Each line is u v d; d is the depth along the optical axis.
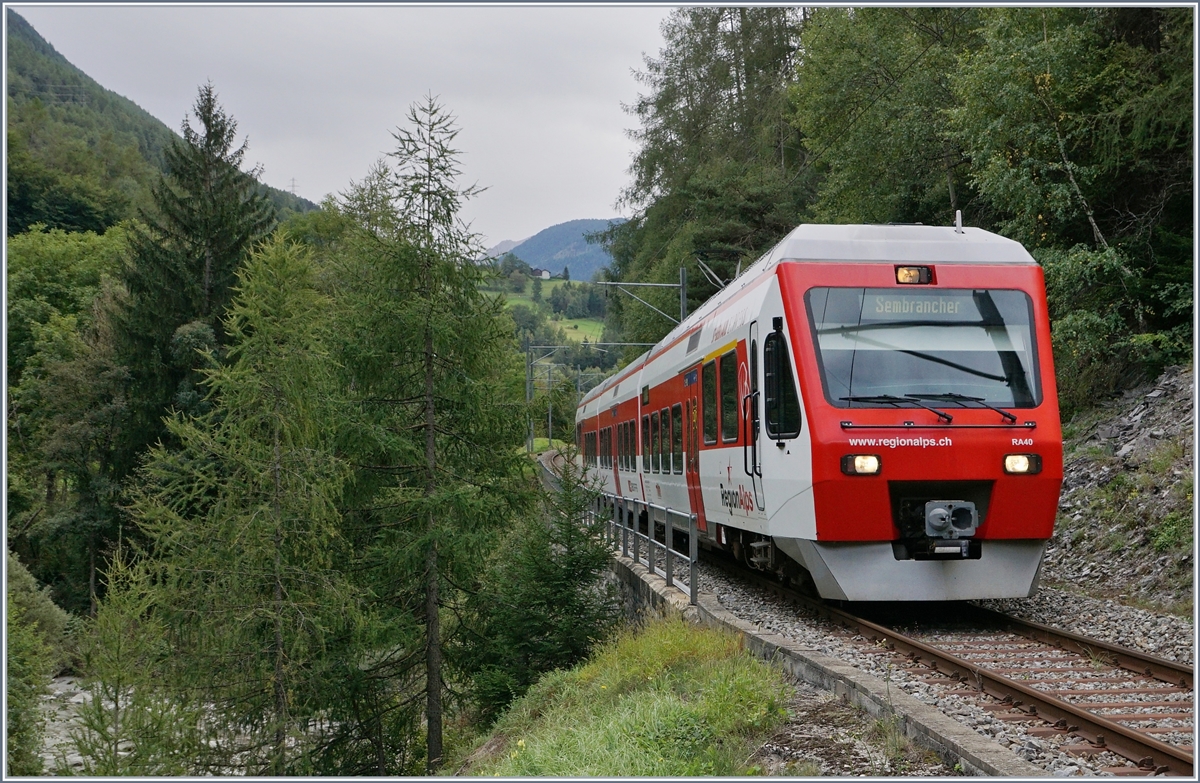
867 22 28.17
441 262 16.20
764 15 46.44
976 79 18.42
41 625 25.75
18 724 17.94
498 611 16.23
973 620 9.98
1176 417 14.02
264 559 15.32
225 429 15.75
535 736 9.22
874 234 10.12
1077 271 16.94
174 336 32.12
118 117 147.00
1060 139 17.62
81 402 33.06
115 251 48.81
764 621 10.23
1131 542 11.98
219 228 34.34
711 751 6.43
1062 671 7.47
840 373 9.40
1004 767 4.97
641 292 45.12
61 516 31.88
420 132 16.30
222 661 15.01
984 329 9.58
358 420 15.52
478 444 16.56
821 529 9.31
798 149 43.97
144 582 15.36
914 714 6.02
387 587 16.16
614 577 16.56
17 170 66.38
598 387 27.72
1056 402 9.42
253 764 14.83
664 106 48.38
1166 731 5.78
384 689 17.06
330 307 16.58
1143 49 17.97
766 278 10.38
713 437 12.58
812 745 6.23
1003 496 9.23
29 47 149.62
